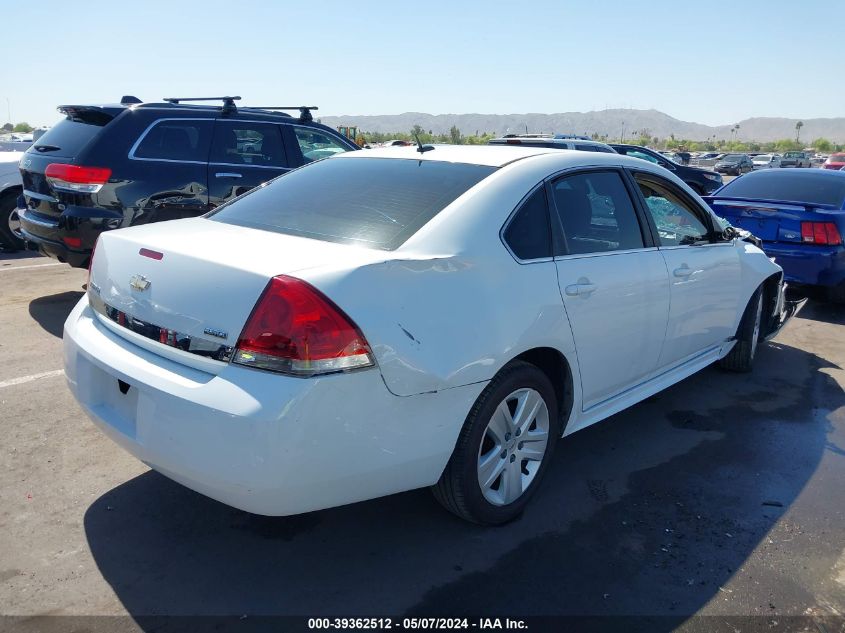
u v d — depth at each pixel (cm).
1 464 339
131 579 260
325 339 223
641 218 374
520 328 283
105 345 268
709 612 252
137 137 582
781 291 539
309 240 277
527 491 311
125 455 355
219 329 231
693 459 377
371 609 248
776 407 456
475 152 346
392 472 249
